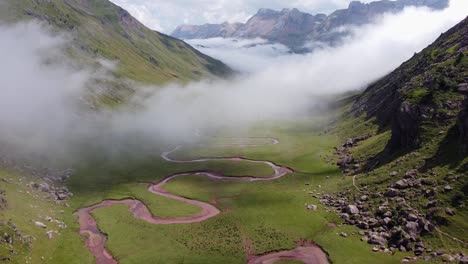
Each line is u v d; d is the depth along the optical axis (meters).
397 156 126.31
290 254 94.25
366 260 85.88
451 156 105.88
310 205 119.44
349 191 120.62
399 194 103.56
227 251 96.88
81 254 96.62
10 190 117.56
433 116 124.81
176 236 106.50
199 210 126.62
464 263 75.88
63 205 127.62
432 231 87.69
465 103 111.50
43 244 94.50
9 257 80.69
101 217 121.25
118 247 101.56
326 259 91.00
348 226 102.25
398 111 135.12
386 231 94.38
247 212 121.12
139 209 130.12
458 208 89.81
